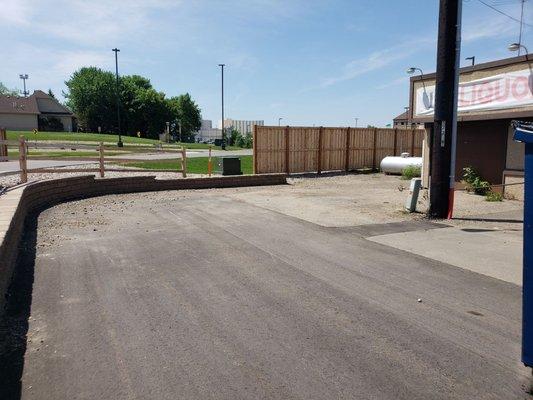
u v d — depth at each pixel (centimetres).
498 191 1352
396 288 538
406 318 448
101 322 425
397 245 754
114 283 535
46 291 505
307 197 1327
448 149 998
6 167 1780
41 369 341
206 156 3144
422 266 633
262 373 339
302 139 2038
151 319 434
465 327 430
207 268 603
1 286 471
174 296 496
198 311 455
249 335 403
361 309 470
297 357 365
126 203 1152
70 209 1031
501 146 1354
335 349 380
